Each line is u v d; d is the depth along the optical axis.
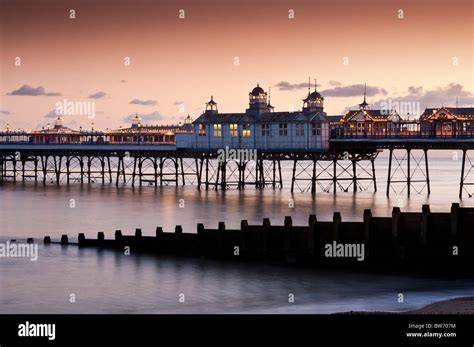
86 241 65.56
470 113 117.94
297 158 119.19
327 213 90.62
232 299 48.00
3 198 115.06
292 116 117.62
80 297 49.19
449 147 111.44
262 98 123.00
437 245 51.72
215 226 80.12
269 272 54.59
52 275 55.19
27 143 161.88
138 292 50.16
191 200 109.62
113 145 141.62
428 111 124.00
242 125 121.94
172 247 60.78
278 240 56.31
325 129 116.69
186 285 51.66
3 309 46.53
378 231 53.12
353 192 121.44
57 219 88.31
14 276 55.00
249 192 123.50
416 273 52.16
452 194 118.50
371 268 53.31
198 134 127.38
